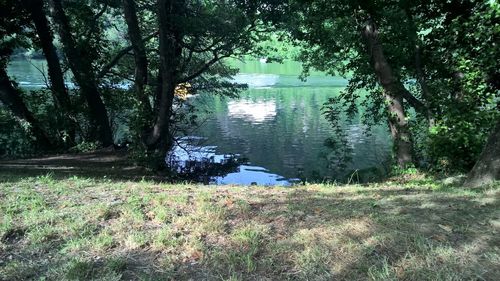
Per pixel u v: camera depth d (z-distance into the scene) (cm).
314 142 2445
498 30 963
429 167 1130
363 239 389
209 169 1806
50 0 1625
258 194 564
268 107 3653
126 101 1644
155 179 1191
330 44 1453
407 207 469
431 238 386
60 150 1619
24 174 944
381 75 1219
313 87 4738
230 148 2284
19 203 498
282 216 453
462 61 1037
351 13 1255
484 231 398
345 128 2842
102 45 1800
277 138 2562
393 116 1202
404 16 1162
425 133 1192
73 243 396
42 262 370
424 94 1191
